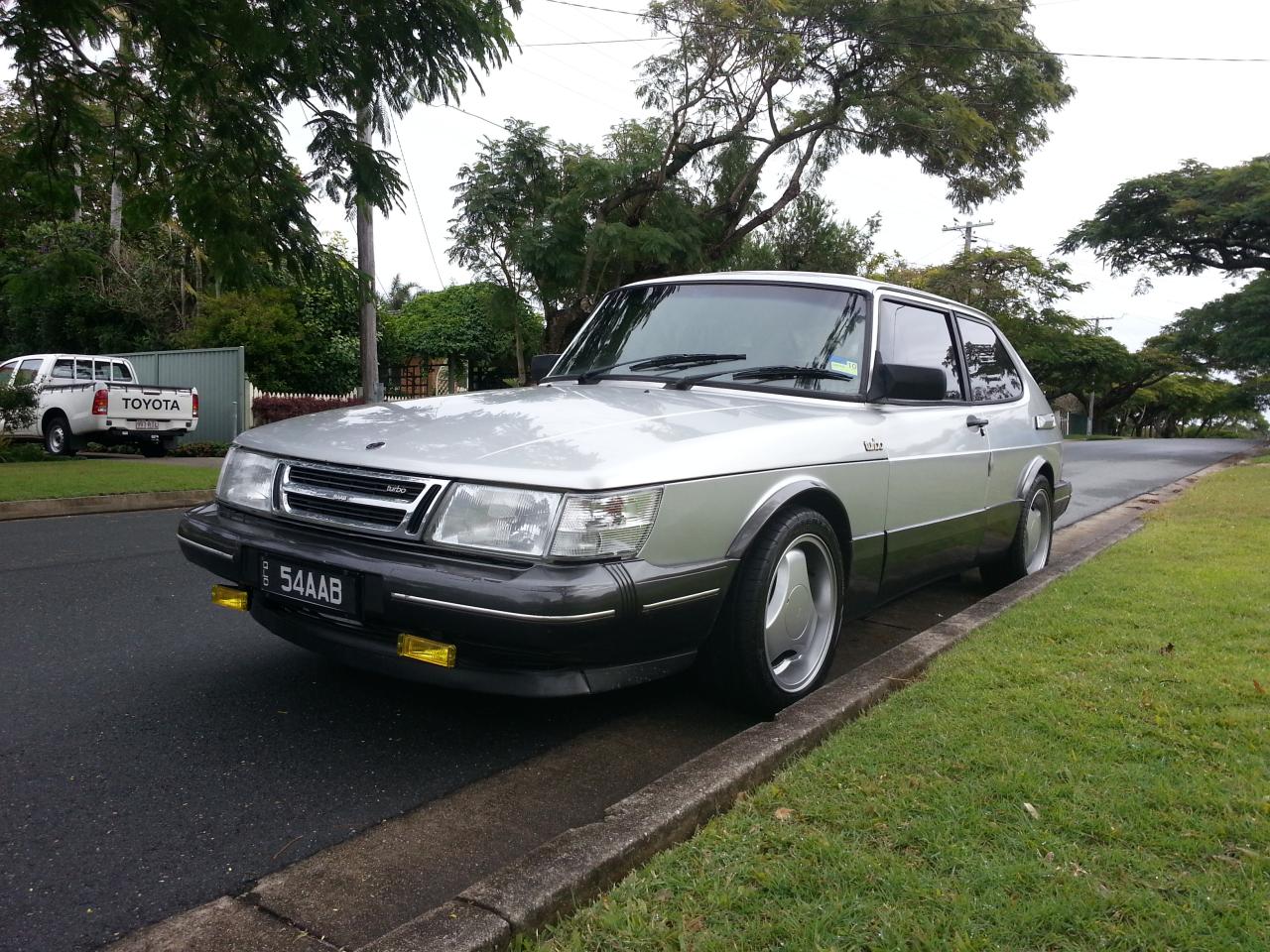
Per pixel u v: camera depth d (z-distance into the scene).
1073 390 51.88
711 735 3.16
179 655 4.04
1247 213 25.56
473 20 7.96
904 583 4.12
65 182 9.51
